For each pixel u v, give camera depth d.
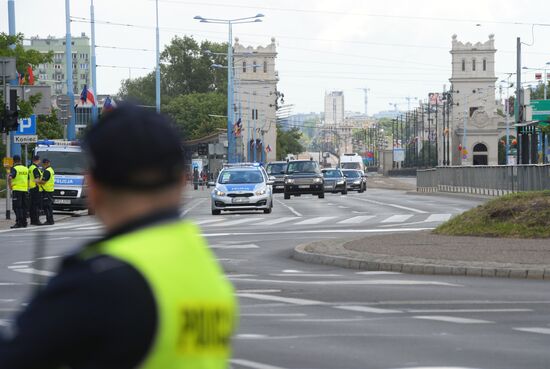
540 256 37.75
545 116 163.25
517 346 19.78
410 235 48.34
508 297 28.44
